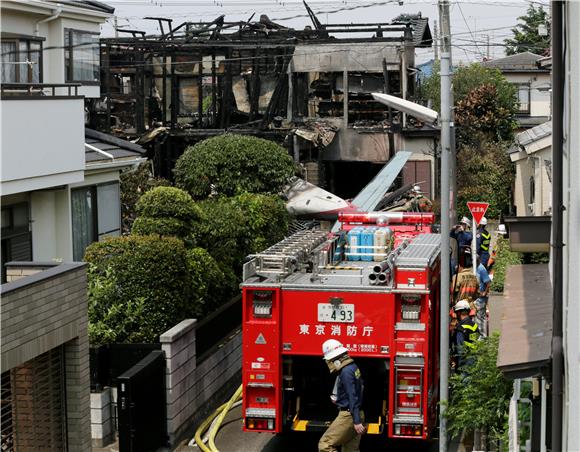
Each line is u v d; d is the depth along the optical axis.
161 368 18.20
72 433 14.16
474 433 17.61
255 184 32.78
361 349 16.73
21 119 20.92
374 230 20.05
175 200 23.53
